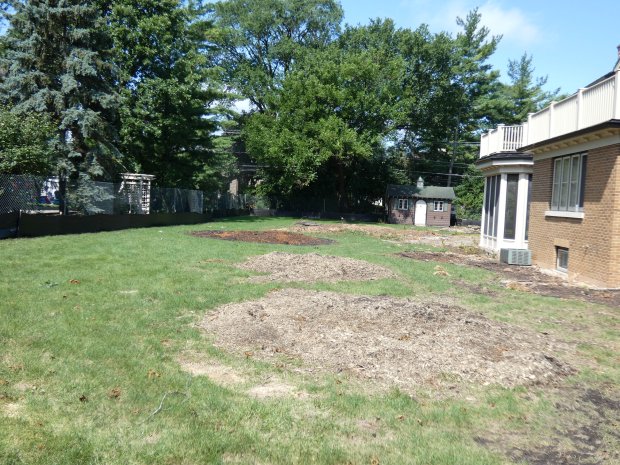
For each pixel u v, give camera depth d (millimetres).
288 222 33812
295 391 4500
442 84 47562
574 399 4656
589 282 11492
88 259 11492
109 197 22719
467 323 6375
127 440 3420
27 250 12586
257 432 3666
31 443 3264
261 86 50000
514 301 9086
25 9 20828
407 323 6277
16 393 4008
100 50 23109
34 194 18703
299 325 6250
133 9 28531
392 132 45719
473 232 33031
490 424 4066
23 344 5156
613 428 4086
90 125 21828
